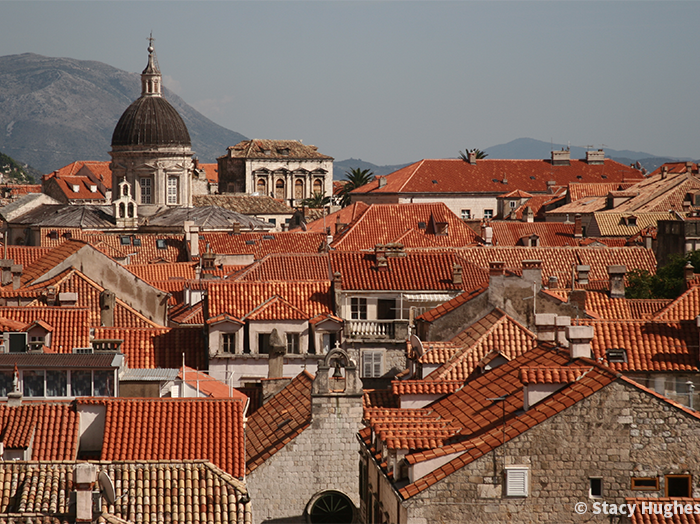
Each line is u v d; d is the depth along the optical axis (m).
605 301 88.25
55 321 84.56
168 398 60.66
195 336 99.19
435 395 61.34
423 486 46.09
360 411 61.62
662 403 46.12
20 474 51.19
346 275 105.19
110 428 58.66
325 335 100.19
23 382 62.25
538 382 49.06
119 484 50.94
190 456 57.56
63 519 46.78
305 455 61.22
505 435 46.38
